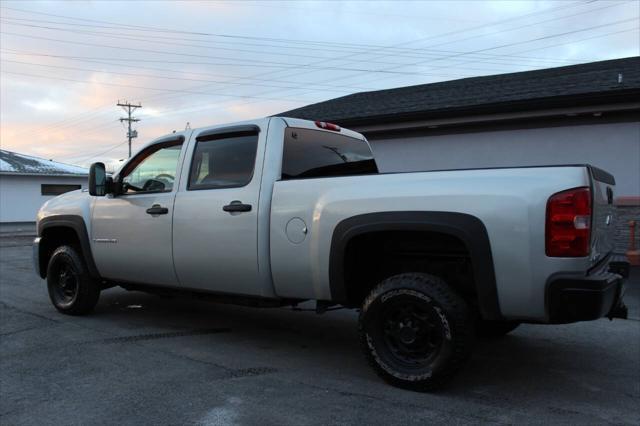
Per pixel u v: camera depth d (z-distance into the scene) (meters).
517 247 3.49
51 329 5.75
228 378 4.22
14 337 5.41
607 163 9.64
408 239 4.29
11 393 3.90
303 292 4.43
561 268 3.41
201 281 5.04
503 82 12.28
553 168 3.54
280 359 4.75
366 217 3.99
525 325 6.00
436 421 3.42
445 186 3.77
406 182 3.94
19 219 29.56
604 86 9.65
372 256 4.46
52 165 33.00
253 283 4.65
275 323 6.13
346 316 6.52
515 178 3.58
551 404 3.72
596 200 3.65
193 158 5.18
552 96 9.61
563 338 5.47
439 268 4.25
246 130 4.86
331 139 5.40
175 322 6.12
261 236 4.53
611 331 5.73
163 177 5.44
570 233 3.40
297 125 4.95
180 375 4.28
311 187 4.34
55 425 3.37
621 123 9.49
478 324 4.64
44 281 9.16
